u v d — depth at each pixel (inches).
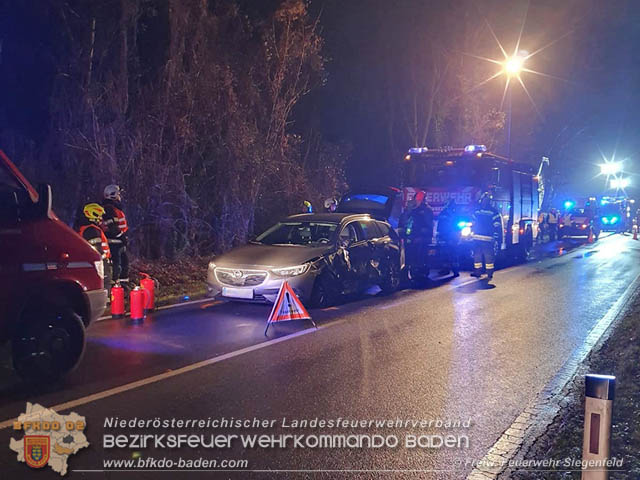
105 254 378.0
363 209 722.2
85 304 258.7
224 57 662.5
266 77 719.7
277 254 411.5
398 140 1082.7
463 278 615.5
